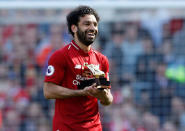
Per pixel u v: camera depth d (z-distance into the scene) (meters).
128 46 31.42
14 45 32.19
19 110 30.33
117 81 30.89
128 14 30.67
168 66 30.75
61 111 13.03
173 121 29.72
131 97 30.39
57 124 13.02
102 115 29.20
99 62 13.46
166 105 30.06
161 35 31.47
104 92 12.15
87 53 13.19
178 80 30.44
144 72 30.92
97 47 30.81
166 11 30.42
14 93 30.81
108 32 31.34
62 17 30.58
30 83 31.22
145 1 28.95
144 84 30.69
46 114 30.20
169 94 30.25
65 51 12.94
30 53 31.89
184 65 30.61
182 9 30.08
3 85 31.11
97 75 12.03
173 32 31.39
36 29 32.25
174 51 31.03
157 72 30.75
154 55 31.14
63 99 13.00
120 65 31.20
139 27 31.55
